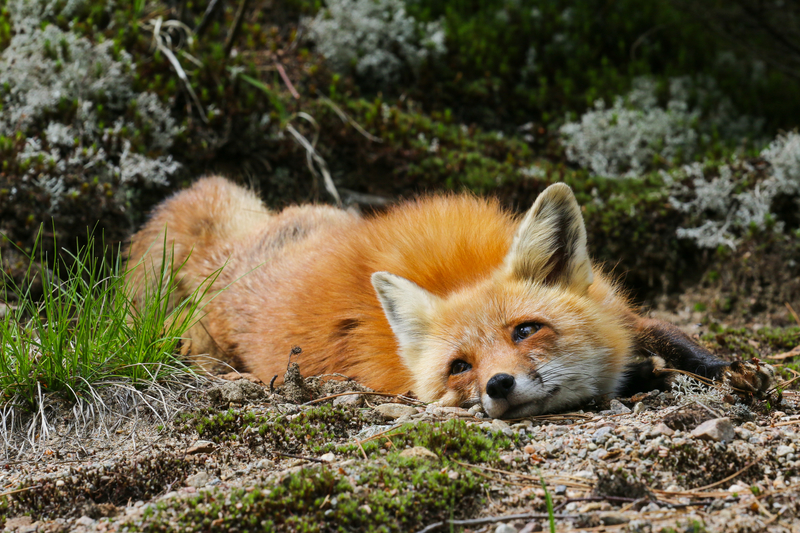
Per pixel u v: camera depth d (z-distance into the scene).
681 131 16.38
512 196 13.94
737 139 16.64
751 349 10.27
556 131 16.55
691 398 6.69
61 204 11.37
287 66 15.49
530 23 19.00
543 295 7.09
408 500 4.93
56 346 7.50
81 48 13.09
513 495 5.11
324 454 6.05
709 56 19.88
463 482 5.12
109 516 5.28
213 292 9.84
